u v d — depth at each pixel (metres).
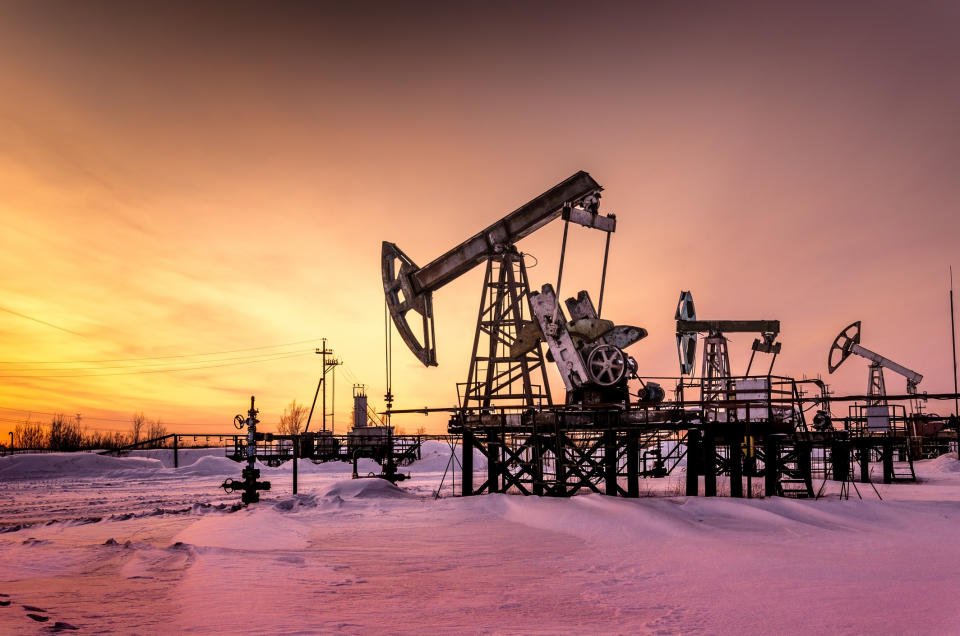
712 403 17.27
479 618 6.55
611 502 15.55
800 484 22.08
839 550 10.52
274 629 5.88
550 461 22.81
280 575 8.73
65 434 82.62
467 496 20.34
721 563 9.53
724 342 25.94
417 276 22.80
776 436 18.19
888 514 13.80
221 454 57.84
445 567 9.72
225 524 14.27
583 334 19.09
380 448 51.19
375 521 15.70
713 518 14.06
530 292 19.84
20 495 27.78
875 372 41.91
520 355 20.17
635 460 17.95
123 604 7.00
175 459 49.47
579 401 18.91
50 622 5.94
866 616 6.51
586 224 20.00
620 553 10.73
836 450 24.67
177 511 19.19
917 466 34.03
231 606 6.83
